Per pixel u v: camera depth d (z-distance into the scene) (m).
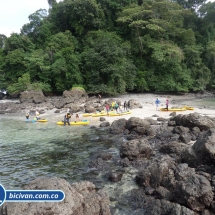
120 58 48.56
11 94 53.16
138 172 12.77
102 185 11.53
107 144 18.55
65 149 17.86
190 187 8.77
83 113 33.09
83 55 52.62
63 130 24.33
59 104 39.41
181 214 8.02
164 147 15.23
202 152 11.34
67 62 51.62
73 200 7.19
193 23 68.81
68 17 63.12
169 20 59.81
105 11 64.38
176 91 56.69
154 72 55.59
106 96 48.84
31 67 53.53
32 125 27.67
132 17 56.41
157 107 34.34
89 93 49.66
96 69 48.44
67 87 52.41
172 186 9.83
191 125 19.53
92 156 15.90
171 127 20.88
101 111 32.97
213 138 11.48
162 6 56.19
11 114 36.69
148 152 14.60
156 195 9.93
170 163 11.65
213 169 10.67
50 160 15.61
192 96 53.19
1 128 26.47
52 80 53.62
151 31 57.19
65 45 57.16
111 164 14.09
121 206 9.62
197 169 11.06
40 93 46.34
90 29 62.50
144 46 55.72
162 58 51.22
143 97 47.47
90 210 7.61
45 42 61.94
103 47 47.53
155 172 10.80
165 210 8.53
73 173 13.25
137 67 55.62
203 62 63.03
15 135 22.97
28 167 14.50
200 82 57.44
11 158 16.27
